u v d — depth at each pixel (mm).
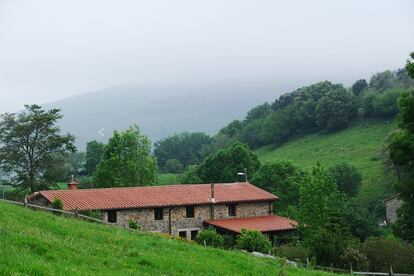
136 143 83562
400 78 185375
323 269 33750
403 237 40750
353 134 149125
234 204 60750
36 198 56625
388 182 108562
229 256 24875
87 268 15297
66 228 23078
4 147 80812
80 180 124062
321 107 160250
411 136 39344
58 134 84562
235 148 100438
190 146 186375
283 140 168500
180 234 57469
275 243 55969
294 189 82375
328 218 46406
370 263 37438
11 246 15492
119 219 54250
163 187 61719
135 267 17531
